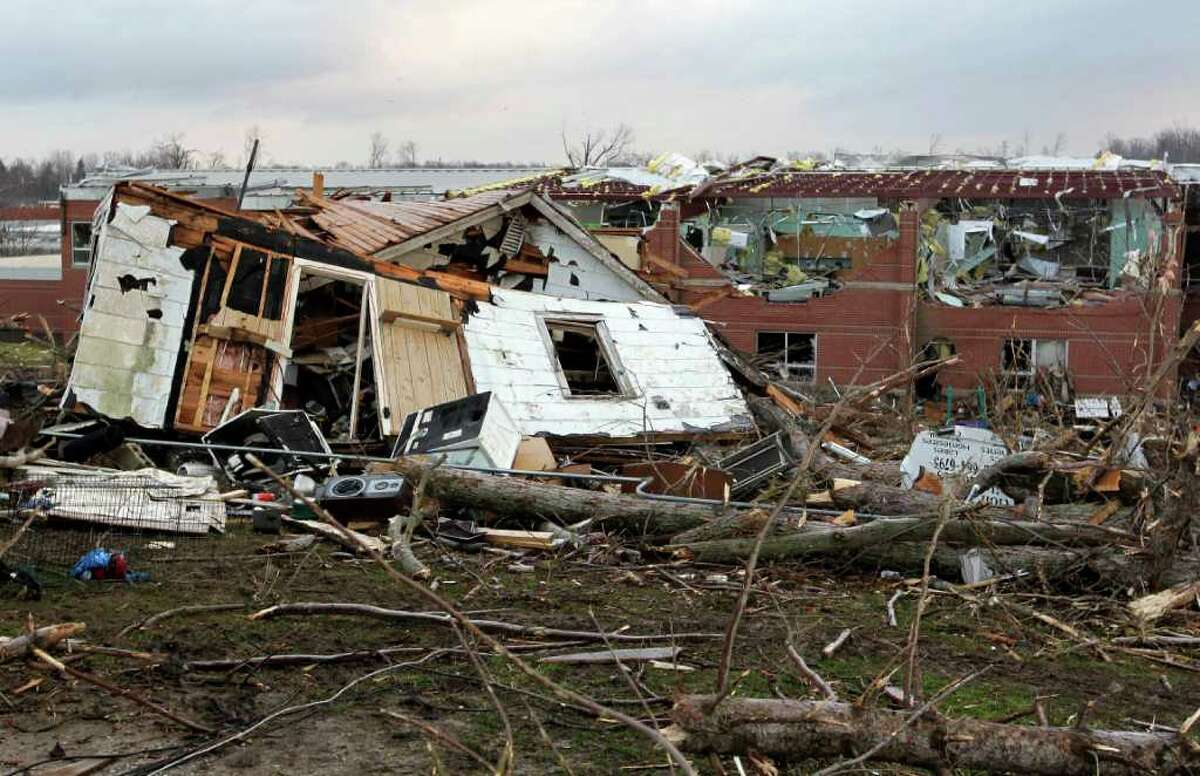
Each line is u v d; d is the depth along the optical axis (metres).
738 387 19.61
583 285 24.83
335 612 7.81
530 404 16.61
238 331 15.20
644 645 7.63
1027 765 4.90
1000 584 9.92
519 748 5.71
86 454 13.06
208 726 5.85
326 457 12.17
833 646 7.64
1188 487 9.62
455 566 9.76
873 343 33.09
